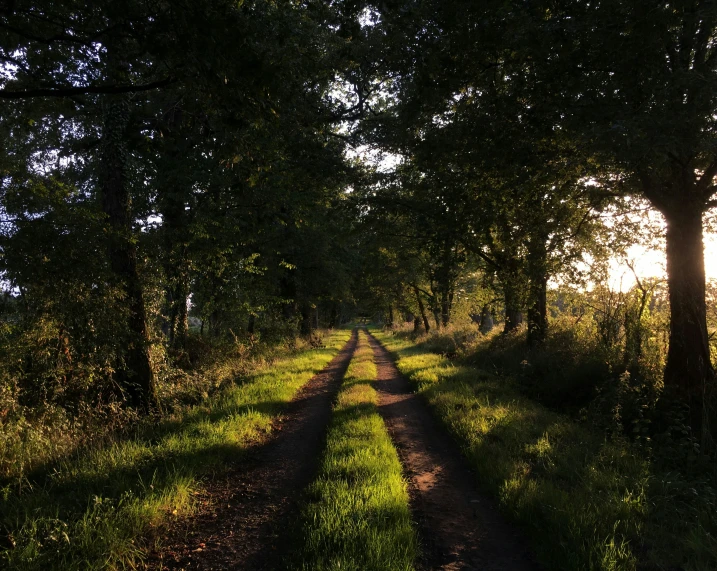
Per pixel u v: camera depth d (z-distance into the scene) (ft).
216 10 12.79
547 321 47.65
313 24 26.40
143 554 11.41
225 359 50.14
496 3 18.25
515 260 40.81
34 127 31.22
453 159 30.30
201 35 12.26
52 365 23.79
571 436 21.71
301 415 28.63
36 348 23.67
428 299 99.30
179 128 18.48
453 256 45.75
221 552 11.86
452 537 12.92
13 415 20.38
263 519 13.88
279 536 12.76
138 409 27.66
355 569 10.18
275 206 40.45
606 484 15.64
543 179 26.16
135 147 17.66
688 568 10.69
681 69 17.71
